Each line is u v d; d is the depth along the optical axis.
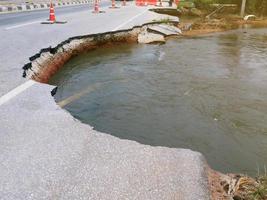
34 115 4.93
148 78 9.30
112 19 18.30
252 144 5.80
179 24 21.47
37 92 5.95
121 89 8.34
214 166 5.10
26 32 12.45
